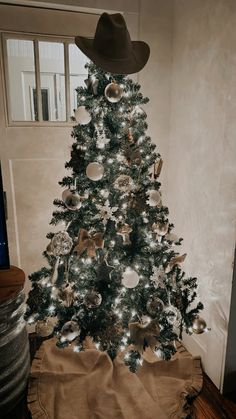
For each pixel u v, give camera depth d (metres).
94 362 1.93
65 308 1.56
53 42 1.95
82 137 1.48
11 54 2.00
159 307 1.46
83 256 1.49
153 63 2.06
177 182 2.15
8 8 1.81
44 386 1.80
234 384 1.82
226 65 1.60
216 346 1.83
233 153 1.59
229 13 1.55
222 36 1.61
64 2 1.82
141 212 1.48
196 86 1.85
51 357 1.99
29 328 2.26
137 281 1.42
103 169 1.42
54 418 1.63
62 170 2.13
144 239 1.54
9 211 2.07
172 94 2.12
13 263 2.16
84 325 1.52
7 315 1.53
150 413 1.63
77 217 1.54
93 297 1.42
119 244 1.55
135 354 1.57
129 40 1.40
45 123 2.04
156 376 1.90
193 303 2.04
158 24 2.01
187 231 2.08
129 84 1.50
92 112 1.47
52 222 1.57
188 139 1.98
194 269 2.03
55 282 1.49
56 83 2.10
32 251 2.20
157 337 1.50
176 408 1.68
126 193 1.50
